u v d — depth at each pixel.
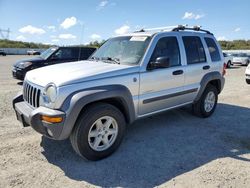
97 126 3.60
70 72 3.67
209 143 4.35
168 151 4.00
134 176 3.25
